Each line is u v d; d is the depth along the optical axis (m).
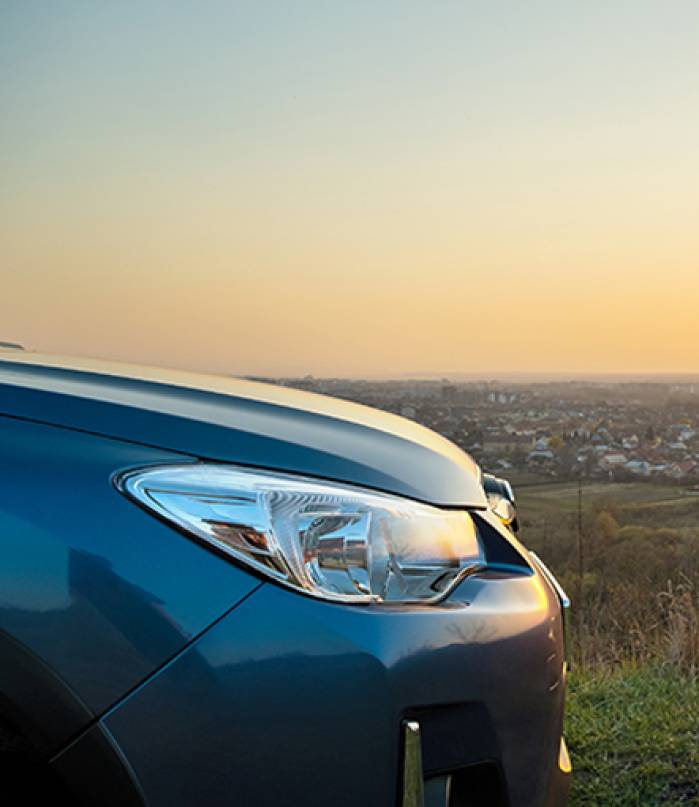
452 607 1.41
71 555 1.22
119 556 1.23
